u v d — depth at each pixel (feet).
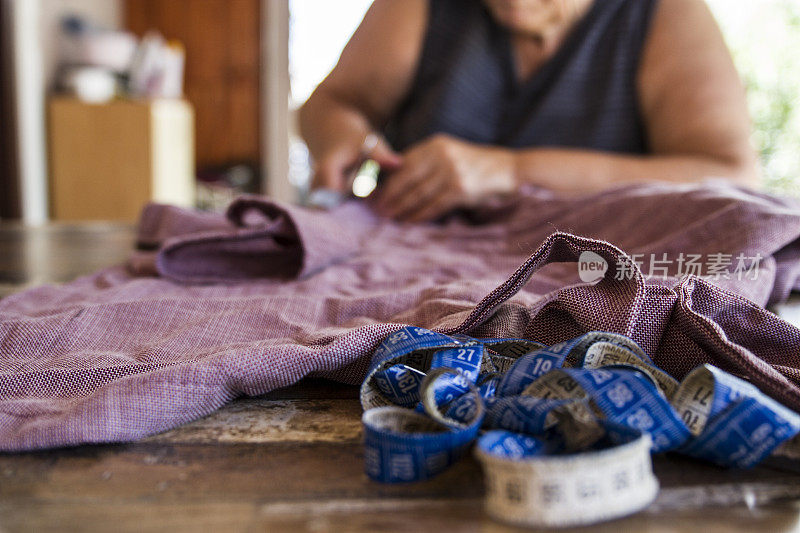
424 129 3.90
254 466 1.03
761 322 1.36
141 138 9.67
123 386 1.16
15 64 8.99
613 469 0.87
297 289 2.02
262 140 12.78
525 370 1.16
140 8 12.39
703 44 3.61
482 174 3.21
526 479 0.85
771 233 1.77
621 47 3.75
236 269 2.26
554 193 3.10
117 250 3.68
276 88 12.52
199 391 1.20
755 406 1.00
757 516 0.89
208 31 12.44
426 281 2.01
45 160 9.66
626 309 1.27
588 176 3.24
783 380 1.12
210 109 12.66
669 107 3.58
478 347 1.27
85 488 0.96
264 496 0.94
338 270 2.25
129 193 9.77
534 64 3.91
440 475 1.00
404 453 0.97
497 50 3.92
